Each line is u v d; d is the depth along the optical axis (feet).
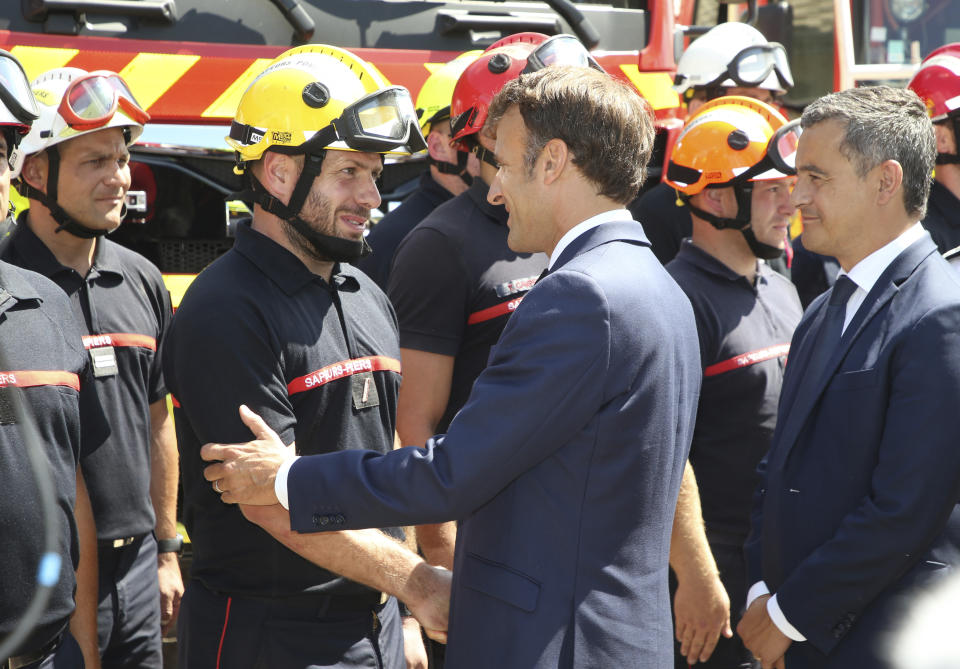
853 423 8.29
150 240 14.79
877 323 8.28
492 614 6.76
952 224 12.57
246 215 15.29
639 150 7.13
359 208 8.60
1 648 4.32
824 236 8.59
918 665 8.18
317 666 8.43
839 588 8.13
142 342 11.78
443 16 14.73
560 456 6.72
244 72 13.83
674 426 7.03
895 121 8.29
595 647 6.67
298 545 7.65
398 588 7.93
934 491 7.85
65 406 8.00
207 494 8.49
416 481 6.75
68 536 7.96
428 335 11.00
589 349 6.54
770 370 11.16
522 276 11.23
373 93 8.38
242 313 8.07
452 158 14.03
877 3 22.36
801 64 23.04
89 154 10.89
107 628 11.42
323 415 8.52
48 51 12.86
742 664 11.27
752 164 11.29
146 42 13.37
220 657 8.43
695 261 11.51
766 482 9.16
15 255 11.20
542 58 11.00
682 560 10.02
